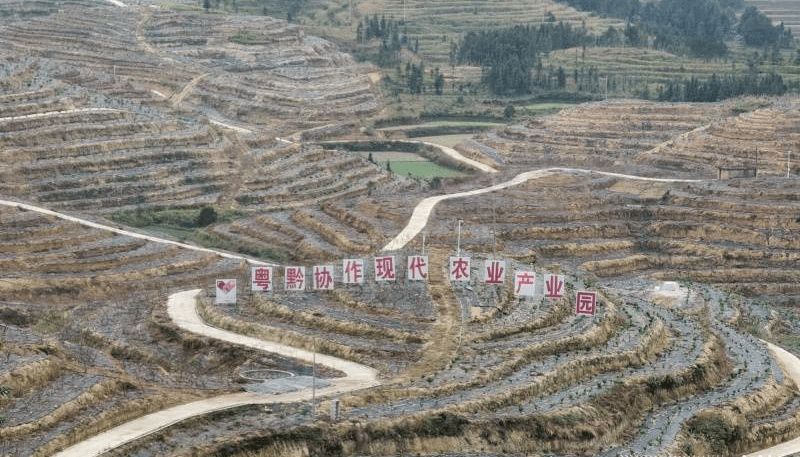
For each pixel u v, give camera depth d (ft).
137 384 364.79
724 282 629.10
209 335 437.17
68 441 318.45
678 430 377.09
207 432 326.03
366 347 411.13
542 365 400.88
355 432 331.57
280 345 425.28
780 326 549.13
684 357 436.76
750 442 385.29
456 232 631.15
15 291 528.22
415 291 464.24
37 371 357.61
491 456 338.54
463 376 381.19
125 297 530.68
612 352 423.23
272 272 489.67
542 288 482.69
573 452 353.92
